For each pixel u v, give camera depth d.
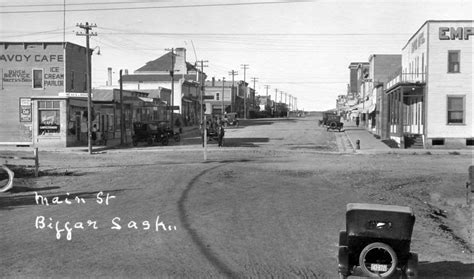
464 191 20.50
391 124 49.56
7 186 17.66
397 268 7.75
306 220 13.48
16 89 44.94
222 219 13.19
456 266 9.52
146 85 88.44
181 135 62.56
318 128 72.88
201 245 10.37
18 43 44.66
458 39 41.00
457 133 41.50
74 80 47.00
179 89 86.62
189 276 8.27
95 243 10.35
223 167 26.80
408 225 7.55
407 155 37.12
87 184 19.59
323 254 10.02
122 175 22.69
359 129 71.38
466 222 14.91
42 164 28.73
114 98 56.56
